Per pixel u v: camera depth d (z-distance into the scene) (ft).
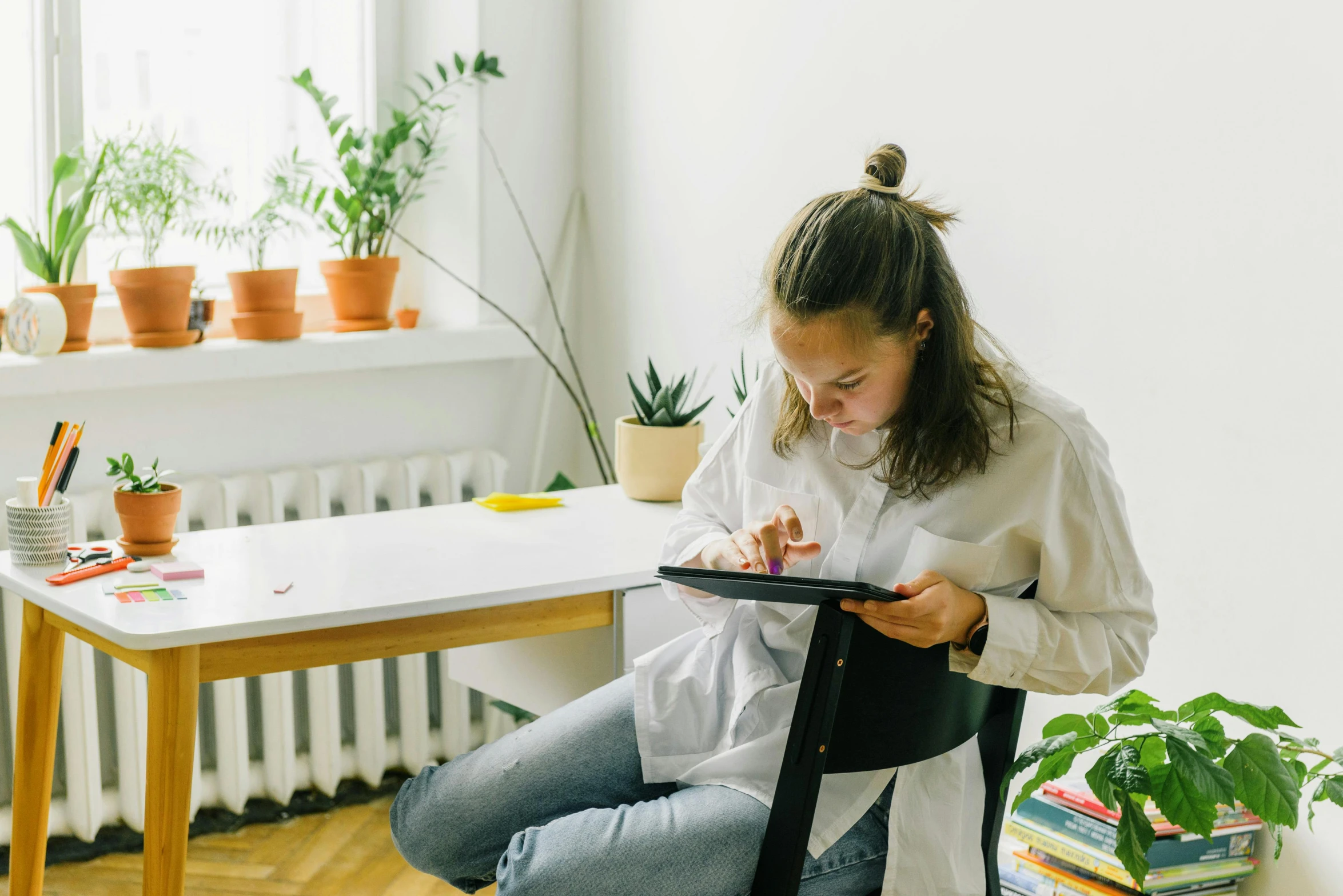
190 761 4.86
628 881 3.98
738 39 8.05
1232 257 5.59
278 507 8.18
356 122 9.16
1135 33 5.89
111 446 7.83
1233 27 5.50
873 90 7.21
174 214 8.13
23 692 5.63
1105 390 6.20
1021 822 5.89
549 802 4.66
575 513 6.82
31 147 7.87
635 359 9.23
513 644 6.55
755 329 4.22
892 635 3.74
